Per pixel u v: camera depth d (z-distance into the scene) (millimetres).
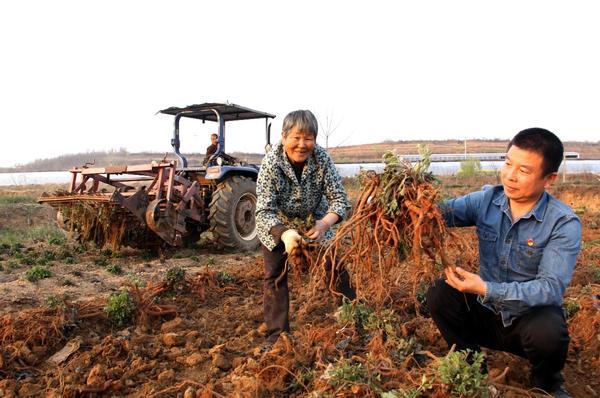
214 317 4789
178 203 7855
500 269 2965
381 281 2998
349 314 3697
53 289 5914
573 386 3328
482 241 3031
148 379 3471
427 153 2877
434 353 3680
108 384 3285
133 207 7152
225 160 9180
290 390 3148
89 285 6121
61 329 4152
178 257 7980
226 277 5879
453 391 2650
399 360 3213
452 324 3199
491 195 3014
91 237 7957
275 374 3256
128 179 8367
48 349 3945
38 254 7941
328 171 3625
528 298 2637
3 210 13891
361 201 2977
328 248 3016
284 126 3408
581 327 4211
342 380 2855
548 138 2625
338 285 3750
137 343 4039
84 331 4262
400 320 4238
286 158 3531
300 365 3316
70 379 3387
